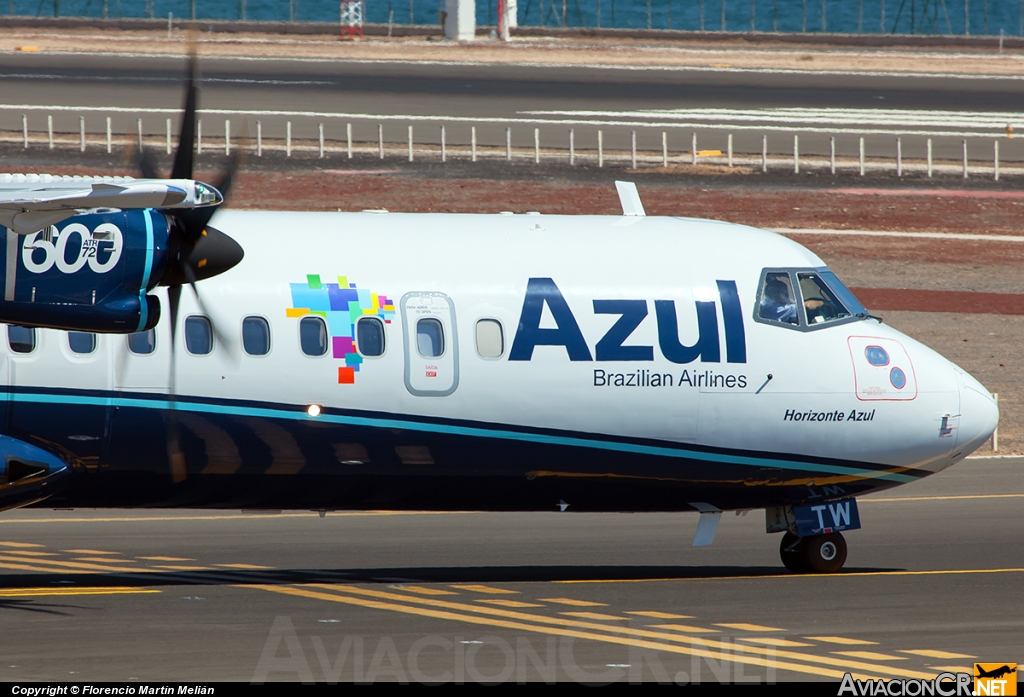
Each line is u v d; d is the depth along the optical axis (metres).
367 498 67.50
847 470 73.00
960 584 69.94
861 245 198.00
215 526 87.75
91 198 49.22
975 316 173.00
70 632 54.25
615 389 67.75
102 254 56.88
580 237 70.25
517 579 70.00
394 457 65.81
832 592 67.31
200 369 62.44
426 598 63.59
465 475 67.31
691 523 92.81
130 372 61.62
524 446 67.25
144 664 49.19
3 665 48.50
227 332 62.78
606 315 68.00
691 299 69.62
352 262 65.75
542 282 67.75
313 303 64.19
